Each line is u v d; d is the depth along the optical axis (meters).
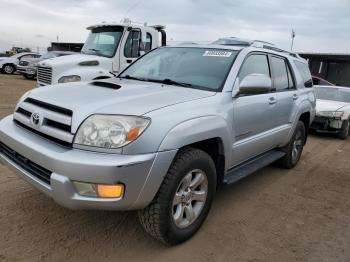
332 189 5.29
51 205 3.91
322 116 9.59
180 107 3.19
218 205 4.34
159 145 2.87
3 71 24.44
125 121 2.81
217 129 3.45
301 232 3.83
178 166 3.06
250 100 4.11
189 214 3.35
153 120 2.89
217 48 4.41
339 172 6.27
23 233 3.35
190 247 3.35
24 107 3.42
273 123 4.83
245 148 4.15
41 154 2.85
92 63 9.21
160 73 4.31
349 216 4.34
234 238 3.58
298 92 5.69
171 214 3.12
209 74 3.99
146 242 3.38
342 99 10.70
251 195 4.77
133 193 2.79
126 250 3.23
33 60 20.84
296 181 5.51
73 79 8.86
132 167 2.72
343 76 27.62
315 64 28.11
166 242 3.22
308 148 8.12
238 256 3.28
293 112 5.45
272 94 4.78
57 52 19.23
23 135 3.19
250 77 3.84
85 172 2.67
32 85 17.14
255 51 4.52
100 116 2.84
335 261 3.33
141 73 4.50
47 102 3.17
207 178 3.46
